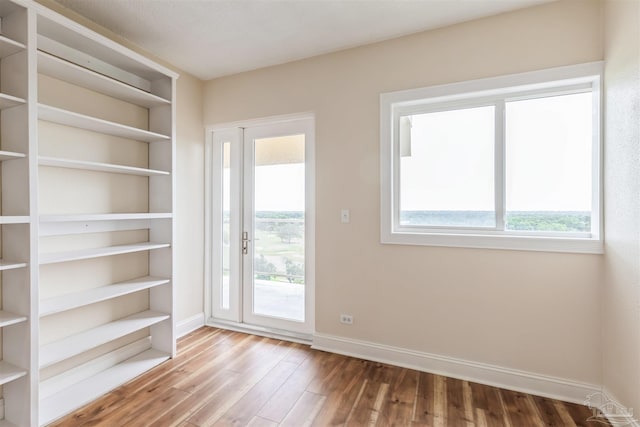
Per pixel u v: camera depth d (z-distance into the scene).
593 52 1.99
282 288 3.11
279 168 3.09
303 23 2.33
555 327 2.11
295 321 3.03
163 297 2.66
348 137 2.69
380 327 2.60
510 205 2.31
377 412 1.93
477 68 2.27
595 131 2.03
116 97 2.46
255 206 3.22
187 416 1.89
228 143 3.32
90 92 2.31
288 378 2.31
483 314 2.29
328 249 2.77
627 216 1.72
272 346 2.85
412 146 2.58
